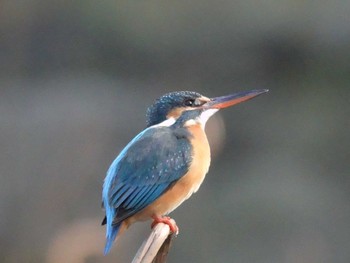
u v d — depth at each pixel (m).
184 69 16.64
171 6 16.62
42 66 16.88
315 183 15.45
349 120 16.20
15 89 16.41
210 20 16.56
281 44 16.50
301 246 14.41
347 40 16.33
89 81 16.39
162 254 6.70
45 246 13.78
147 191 7.79
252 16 16.50
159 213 7.89
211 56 16.62
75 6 16.77
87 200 14.27
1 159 14.70
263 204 14.87
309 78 16.56
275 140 16.05
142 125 15.07
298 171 15.65
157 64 16.64
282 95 16.56
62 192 14.27
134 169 7.79
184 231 14.48
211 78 16.62
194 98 8.48
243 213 14.75
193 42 16.59
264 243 14.52
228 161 15.69
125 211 7.69
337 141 16.03
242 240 14.48
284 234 14.55
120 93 16.06
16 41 16.86
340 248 14.51
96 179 14.41
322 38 16.39
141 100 15.91
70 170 14.45
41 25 16.89
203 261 14.27
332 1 16.33
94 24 16.78
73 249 13.59
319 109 16.36
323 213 14.91
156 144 7.93
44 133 14.99
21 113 15.58
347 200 15.08
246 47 16.58
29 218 14.12
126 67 16.66
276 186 15.21
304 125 16.22
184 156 7.94
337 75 16.45
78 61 16.78
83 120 15.05
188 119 8.34
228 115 16.12
